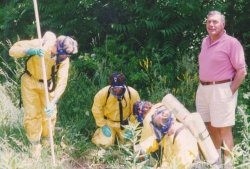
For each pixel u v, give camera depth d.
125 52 9.32
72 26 9.55
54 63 6.60
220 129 6.40
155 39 9.03
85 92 8.36
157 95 7.99
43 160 6.38
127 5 9.49
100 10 9.65
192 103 7.96
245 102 7.56
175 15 8.84
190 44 9.02
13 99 8.53
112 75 7.03
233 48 6.04
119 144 7.14
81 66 9.02
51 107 6.48
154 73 8.30
